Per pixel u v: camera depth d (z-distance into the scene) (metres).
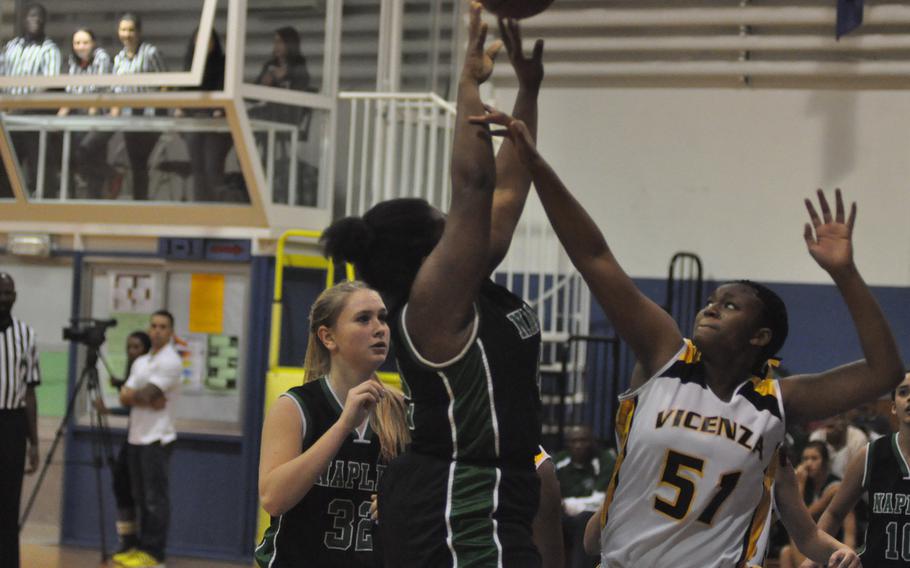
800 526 4.95
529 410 3.67
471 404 3.59
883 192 13.14
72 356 13.03
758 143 13.51
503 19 4.10
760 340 4.27
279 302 11.90
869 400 4.20
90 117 12.43
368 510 4.78
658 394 4.28
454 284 3.54
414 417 3.72
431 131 12.56
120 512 11.82
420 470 3.67
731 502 4.20
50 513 13.14
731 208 13.55
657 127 13.80
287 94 12.23
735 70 13.38
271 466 4.59
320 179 12.62
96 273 13.05
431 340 3.59
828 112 13.33
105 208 12.68
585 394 13.63
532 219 14.08
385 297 3.81
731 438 4.18
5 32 12.44
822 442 9.62
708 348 4.27
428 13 13.88
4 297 10.14
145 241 12.73
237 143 11.99
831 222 4.18
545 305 14.02
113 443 12.88
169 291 12.80
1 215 13.19
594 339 12.77
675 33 13.66
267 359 12.26
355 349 4.80
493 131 3.75
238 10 11.69
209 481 12.41
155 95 11.95
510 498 3.61
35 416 10.78
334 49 12.59
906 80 13.02
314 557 4.74
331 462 4.75
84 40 12.17
